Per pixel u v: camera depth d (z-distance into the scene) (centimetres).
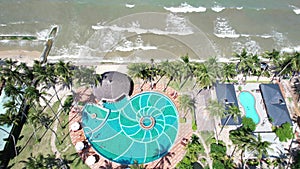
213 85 6344
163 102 6172
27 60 7106
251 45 7800
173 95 6291
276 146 5647
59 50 7388
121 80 6181
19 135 5650
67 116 5919
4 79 6006
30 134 5659
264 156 5441
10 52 7306
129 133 5734
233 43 7812
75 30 7869
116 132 5734
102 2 8538
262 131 5844
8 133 5403
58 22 8056
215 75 5972
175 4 8656
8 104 5328
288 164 5425
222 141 5656
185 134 5753
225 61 7312
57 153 5425
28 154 5419
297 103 6388
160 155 5469
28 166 4759
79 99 6175
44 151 5453
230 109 5650
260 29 8219
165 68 6209
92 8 8406
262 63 7006
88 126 5788
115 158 5412
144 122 5875
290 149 5622
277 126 5850
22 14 8219
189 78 6581
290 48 7806
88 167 5262
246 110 6166
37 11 8300
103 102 6106
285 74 6556
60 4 8456
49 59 7156
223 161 5306
